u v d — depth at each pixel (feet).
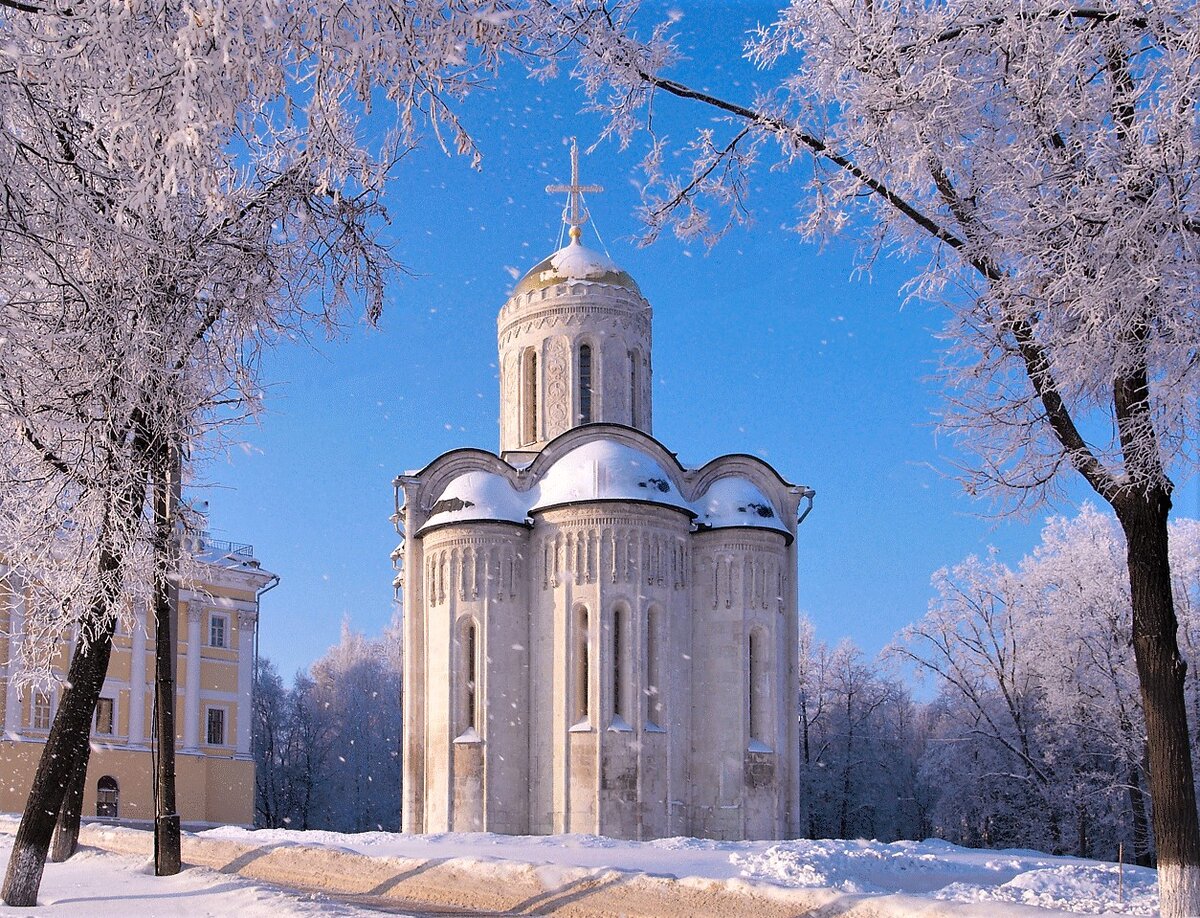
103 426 43.09
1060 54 38.09
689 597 111.75
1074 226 38.47
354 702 230.68
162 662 59.72
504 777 105.60
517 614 109.19
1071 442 41.86
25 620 52.95
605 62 43.62
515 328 129.70
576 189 135.95
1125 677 135.13
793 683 114.01
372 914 44.19
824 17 43.45
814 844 77.97
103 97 31.81
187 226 41.70
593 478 109.60
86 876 58.85
